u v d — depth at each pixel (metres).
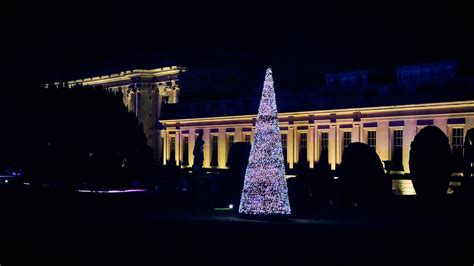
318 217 48.25
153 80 125.56
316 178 60.06
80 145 85.69
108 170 84.50
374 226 41.81
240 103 88.56
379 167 57.19
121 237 34.81
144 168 85.88
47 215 47.69
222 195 65.88
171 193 69.62
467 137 56.62
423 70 69.31
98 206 57.09
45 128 87.88
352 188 56.66
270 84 46.78
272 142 46.22
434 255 28.92
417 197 55.75
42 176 85.06
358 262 26.91
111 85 132.50
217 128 91.12
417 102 67.38
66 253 28.77
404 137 68.88
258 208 45.72
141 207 56.59
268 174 45.88
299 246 31.84
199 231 38.22
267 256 28.45
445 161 54.88
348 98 74.69
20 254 28.33
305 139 79.75
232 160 69.38
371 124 72.31
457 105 64.38
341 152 75.44
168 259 27.33
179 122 98.31
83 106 88.62
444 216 48.91
